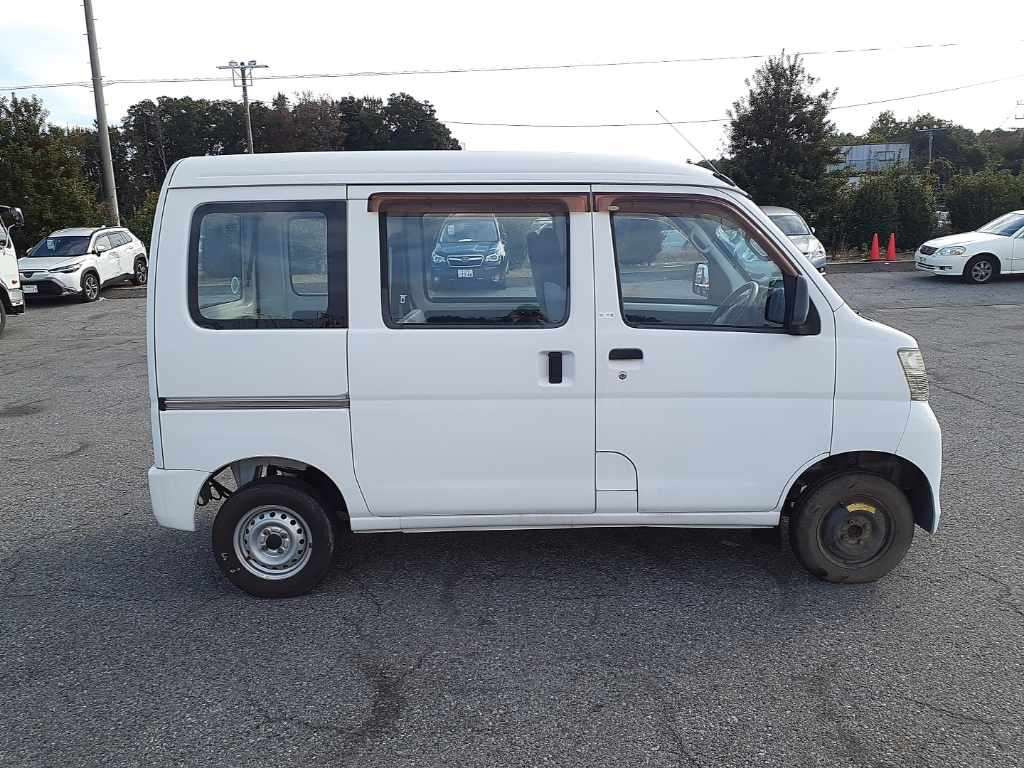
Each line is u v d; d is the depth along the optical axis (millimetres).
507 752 3066
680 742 3102
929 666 3586
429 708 3352
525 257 4008
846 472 4219
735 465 4145
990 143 81625
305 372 4016
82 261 19562
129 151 70250
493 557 4828
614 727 3201
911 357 4121
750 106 27516
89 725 3283
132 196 66625
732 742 3096
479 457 4105
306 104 63281
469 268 4000
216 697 3461
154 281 3994
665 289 4070
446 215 3984
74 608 4305
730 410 4094
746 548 4883
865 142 82000
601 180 3988
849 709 3285
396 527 4215
